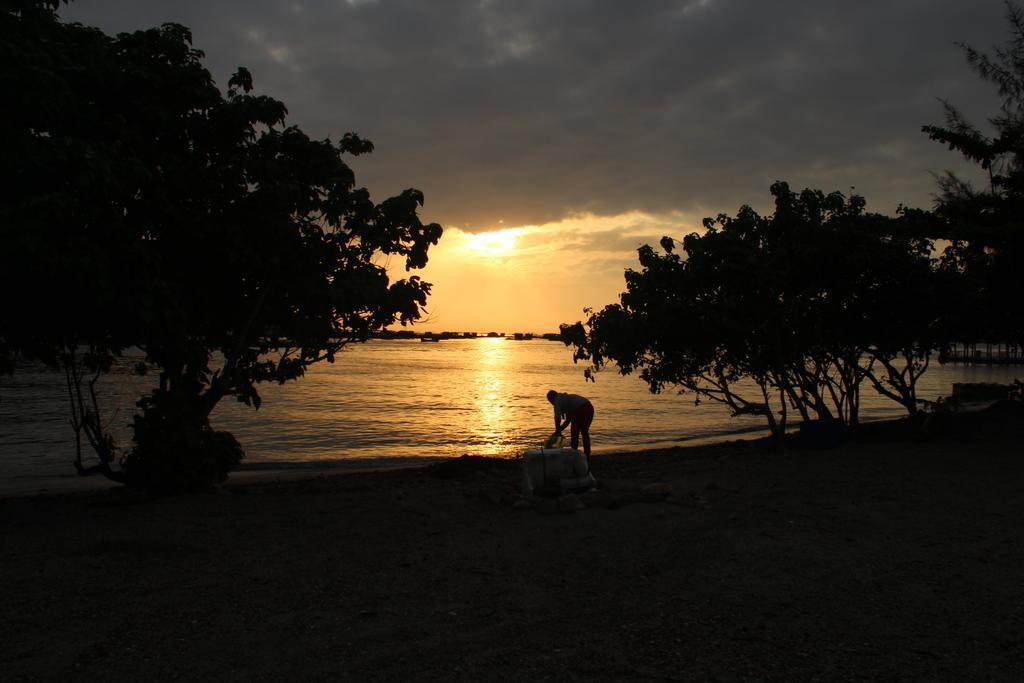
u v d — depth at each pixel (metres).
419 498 9.19
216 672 3.87
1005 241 14.60
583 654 4.12
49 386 42.56
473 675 3.82
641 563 6.11
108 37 8.59
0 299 7.73
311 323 9.74
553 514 8.11
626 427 25.89
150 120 8.32
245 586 5.46
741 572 5.76
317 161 9.22
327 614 4.85
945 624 4.53
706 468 11.55
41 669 3.89
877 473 10.23
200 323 9.39
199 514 7.94
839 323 13.76
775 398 36.75
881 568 5.77
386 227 9.71
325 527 7.43
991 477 9.75
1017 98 16.70
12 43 6.81
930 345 14.25
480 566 6.07
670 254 13.56
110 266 7.29
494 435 23.64
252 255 8.57
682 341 13.56
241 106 8.65
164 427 9.14
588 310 14.07
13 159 6.64
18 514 8.20
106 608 4.91
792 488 9.30
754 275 12.62
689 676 3.77
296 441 22.11
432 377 62.06
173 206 8.39
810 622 4.61
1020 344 16.25
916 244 13.77
